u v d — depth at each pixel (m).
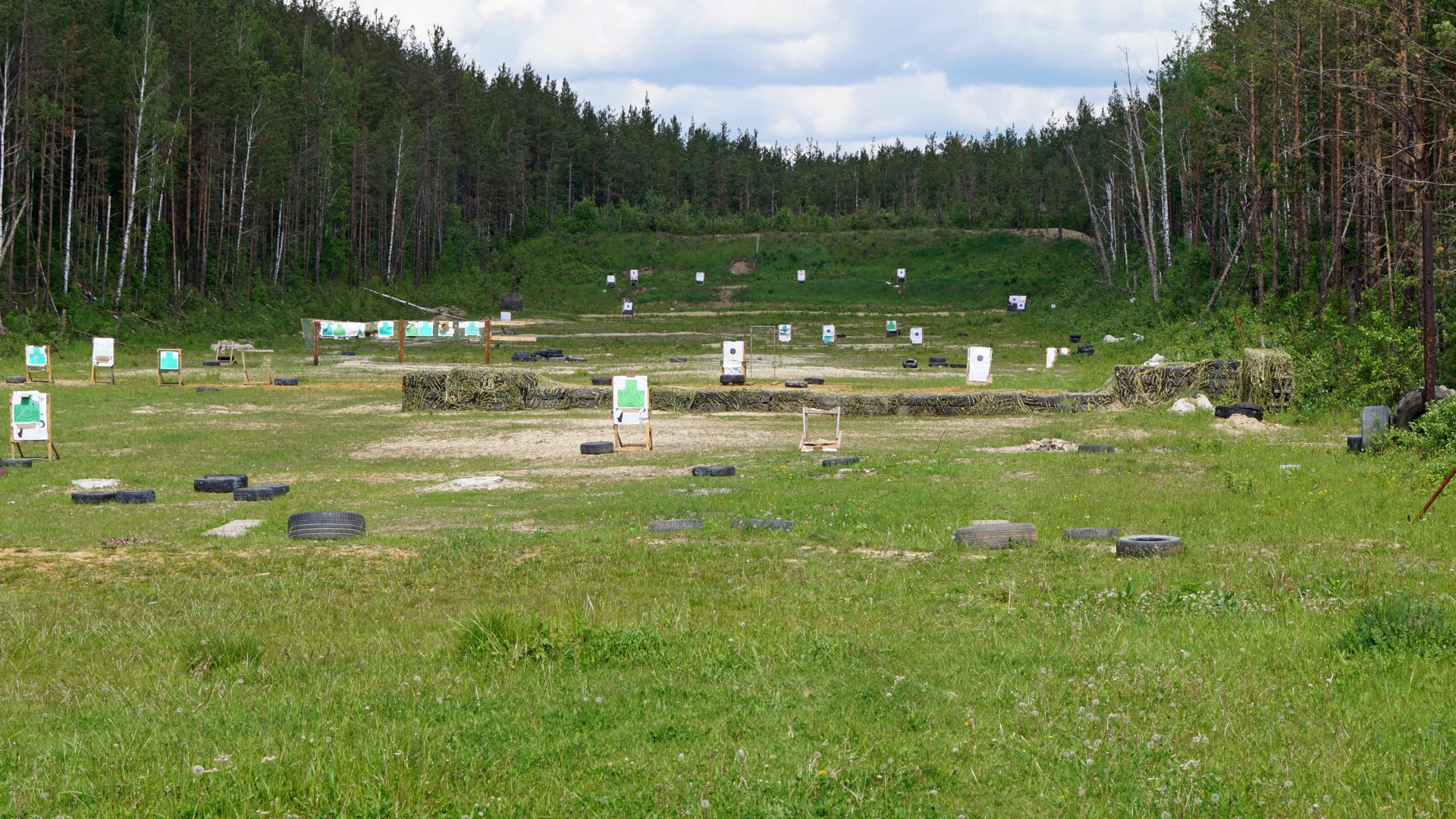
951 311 105.38
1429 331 24.92
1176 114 80.38
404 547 15.41
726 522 16.91
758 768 6.81
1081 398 36.62
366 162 110.69
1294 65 49.41
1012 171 162.88
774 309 110.19
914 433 31.67
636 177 169.88
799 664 9.16
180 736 7.50
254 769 6.73
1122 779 6.62
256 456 27.53
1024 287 114.88
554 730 7.58
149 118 75.75
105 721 7.91
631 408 28.06
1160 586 11.81
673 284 126.31
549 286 125.62
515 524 17.66
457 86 158.25
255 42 103.75
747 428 33.34
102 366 53.72
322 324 67.62
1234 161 65.38
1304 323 47.22
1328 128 51.28
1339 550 14.13
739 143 196.75
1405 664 8.59
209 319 79.19
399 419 35.53
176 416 35.91
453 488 22.00
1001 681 8.52
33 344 60.69
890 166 180.88
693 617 10.99
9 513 18.81
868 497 19.48
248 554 14.95
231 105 87.94
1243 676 8.51
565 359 61.03
